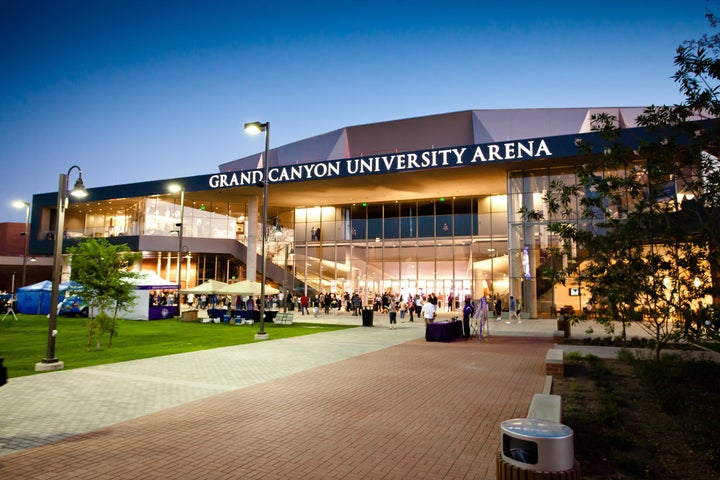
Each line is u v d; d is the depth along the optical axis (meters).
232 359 13.38
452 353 15.05
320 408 7.91
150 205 47.78
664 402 7.61
